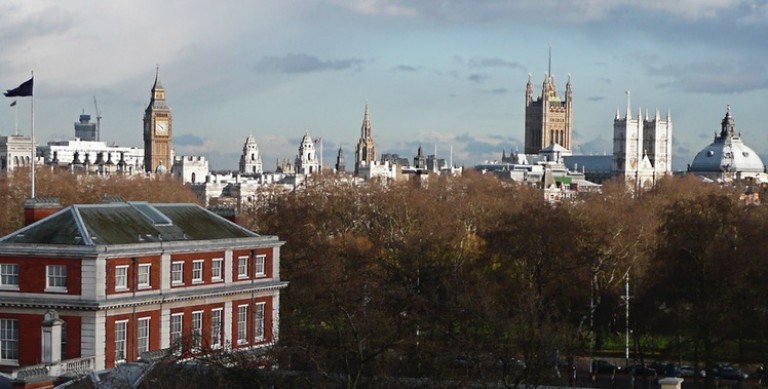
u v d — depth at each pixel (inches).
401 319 7593.5
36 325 7490.2
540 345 7071.9
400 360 6830.7
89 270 7406.5
